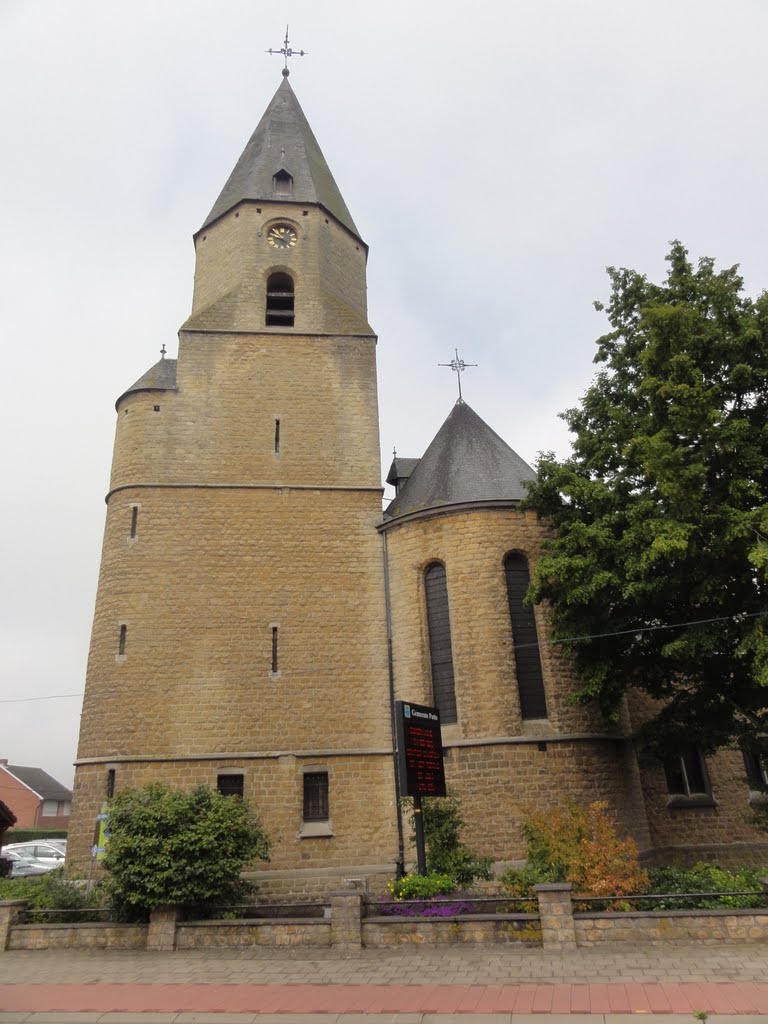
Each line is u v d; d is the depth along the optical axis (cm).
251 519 2620
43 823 7406
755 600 1769
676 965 1174
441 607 2464
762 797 2595
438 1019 984
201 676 2400
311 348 2922
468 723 2250
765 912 1298
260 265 3066
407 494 2761
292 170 3375
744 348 1867
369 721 2412
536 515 2409
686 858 2505
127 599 2464
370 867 2230
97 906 1691
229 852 1574
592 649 2078
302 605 2530
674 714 2006
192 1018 1034
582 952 1284
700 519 1739
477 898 1515
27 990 1191
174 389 2766
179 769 2284
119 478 2655
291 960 1344
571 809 1747
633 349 2147
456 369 3058
